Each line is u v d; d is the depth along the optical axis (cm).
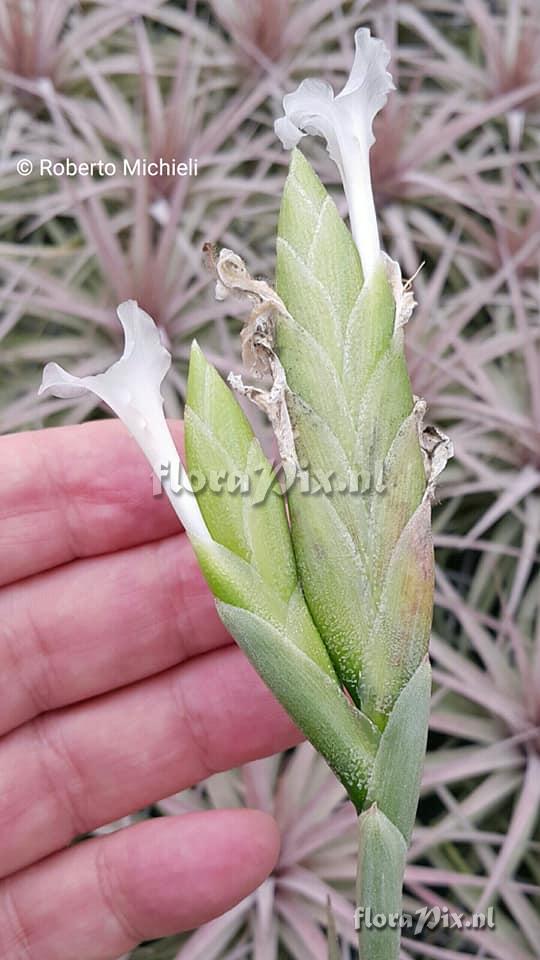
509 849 13
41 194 18
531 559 15
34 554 12
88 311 16
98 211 16
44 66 18
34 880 12
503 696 15
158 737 12
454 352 18
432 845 14
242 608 7
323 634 7
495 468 17
